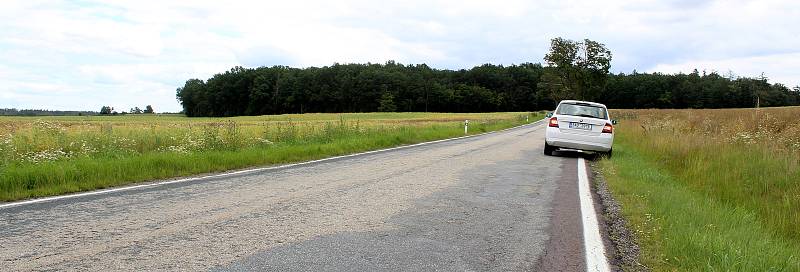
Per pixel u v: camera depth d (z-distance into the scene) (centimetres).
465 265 403
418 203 653
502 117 7856
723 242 452
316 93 12212
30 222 516
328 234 486
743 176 911
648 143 1585
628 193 756
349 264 396
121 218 539
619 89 12850
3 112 10831
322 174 922
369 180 849
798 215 659
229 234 479
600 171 1080
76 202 629
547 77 10488
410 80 12375
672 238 477
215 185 780
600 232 520
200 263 390
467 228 525
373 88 12194
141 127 1606
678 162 1164
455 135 2512
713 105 12362
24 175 734
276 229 501
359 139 1672
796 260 438
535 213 611
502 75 13225
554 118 1395
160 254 411
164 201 641
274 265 389
